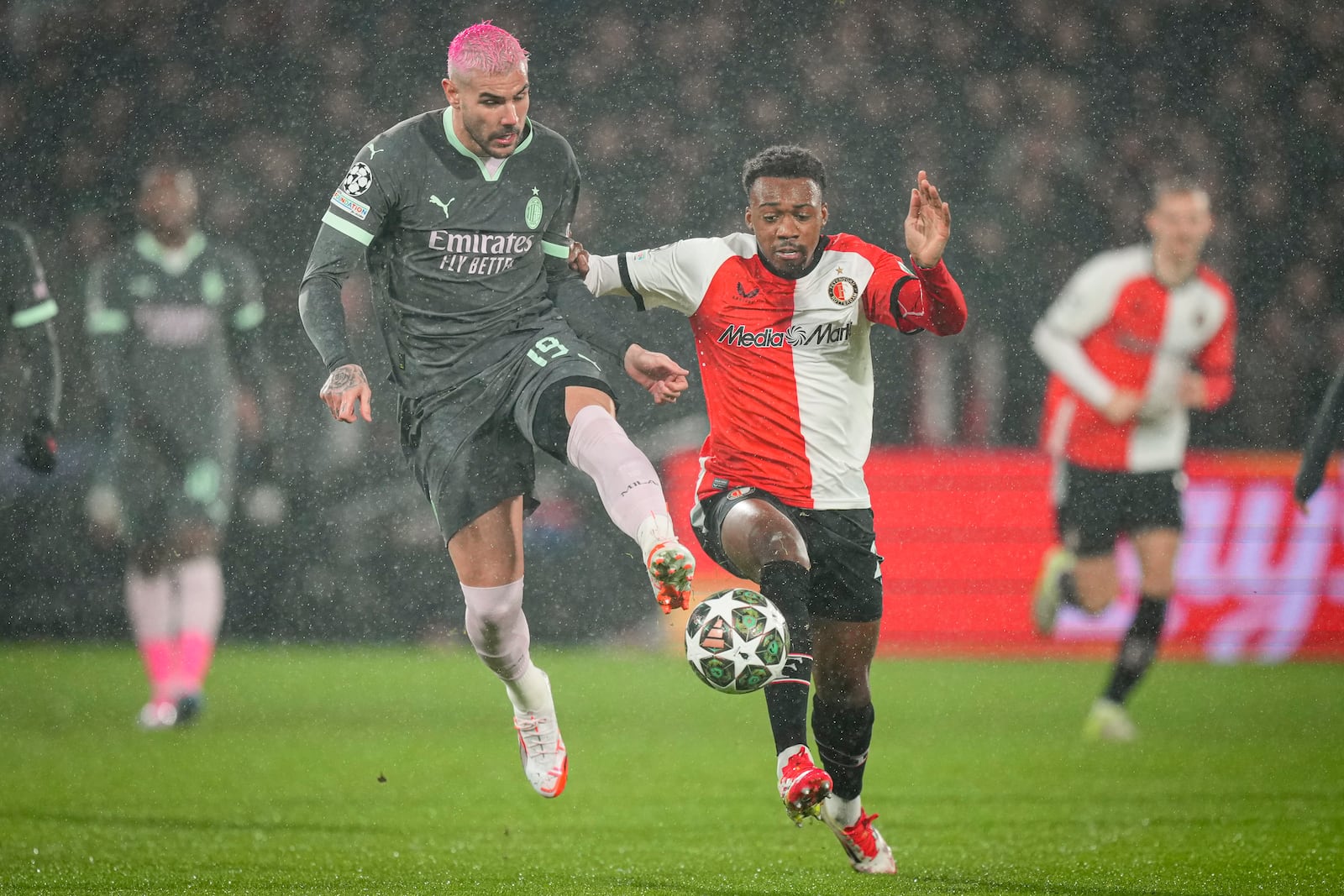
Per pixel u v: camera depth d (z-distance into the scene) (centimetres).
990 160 3988
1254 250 4062
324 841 1523
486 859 1435
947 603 3403
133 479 2548
